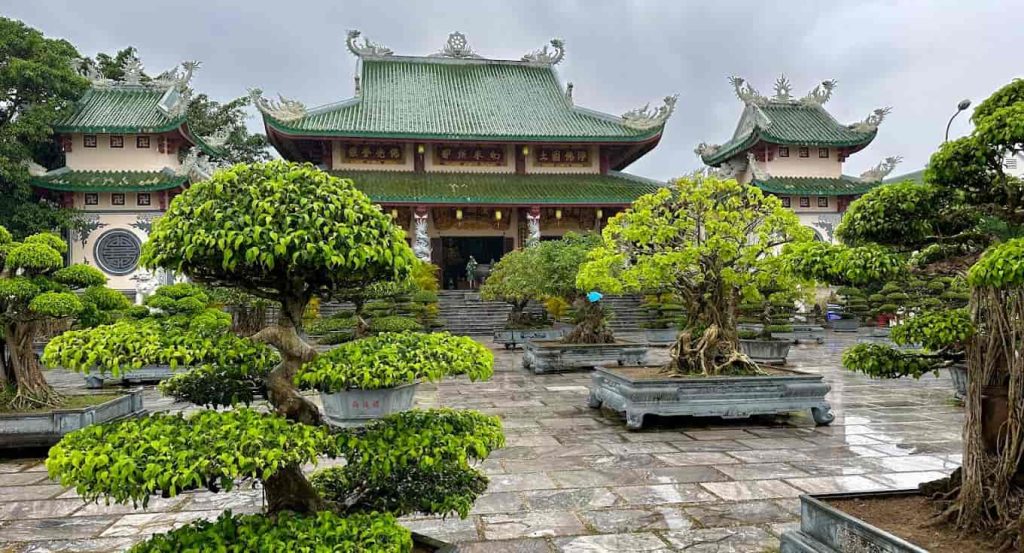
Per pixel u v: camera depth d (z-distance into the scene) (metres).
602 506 7.15
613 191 39.69
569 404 13.52
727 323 12.16
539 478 8.19
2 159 28.77
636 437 10.41
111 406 10.82
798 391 11.12
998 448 5.03
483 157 41.97
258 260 3.69
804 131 41.06
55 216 31.05
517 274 19.67
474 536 6.32
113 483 3.17
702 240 11.86
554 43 47.53
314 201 3.86
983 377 5.09
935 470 8.43
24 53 30.66
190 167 32.44
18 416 9.64
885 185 5.75
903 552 4.31
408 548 3.89
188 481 3.16
